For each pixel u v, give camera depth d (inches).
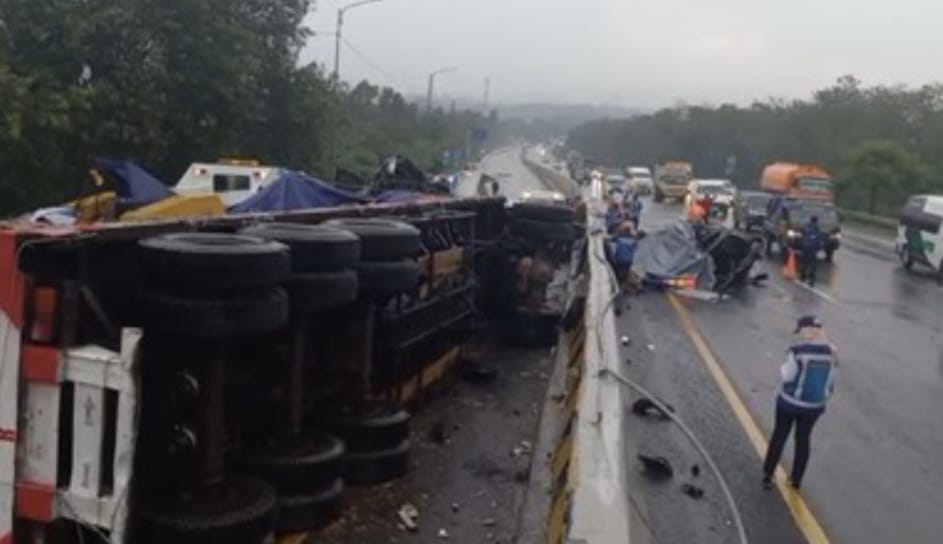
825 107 3095.5
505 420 358.6
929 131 2568.9
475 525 254.5
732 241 970.1
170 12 1157.1
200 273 193.5
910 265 1321.4
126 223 208.2
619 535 172.1
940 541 308.3
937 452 415.5
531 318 499.5
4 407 173.8
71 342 175.0
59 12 1093.8
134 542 200.1
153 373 208.5
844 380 561.3
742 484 346.0
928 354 677.3
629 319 720.3
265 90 1365.7
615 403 255.8
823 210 1350.9
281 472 235.5
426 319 362.9
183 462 207.9
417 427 340.5
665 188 2679.6
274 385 247.4
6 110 909.8
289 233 238.4
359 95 3676.2
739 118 3858.3
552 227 542.0
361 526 246.7
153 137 1127.0
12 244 171.8
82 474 173.0
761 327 727.7
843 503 338.3
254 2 1428.4
